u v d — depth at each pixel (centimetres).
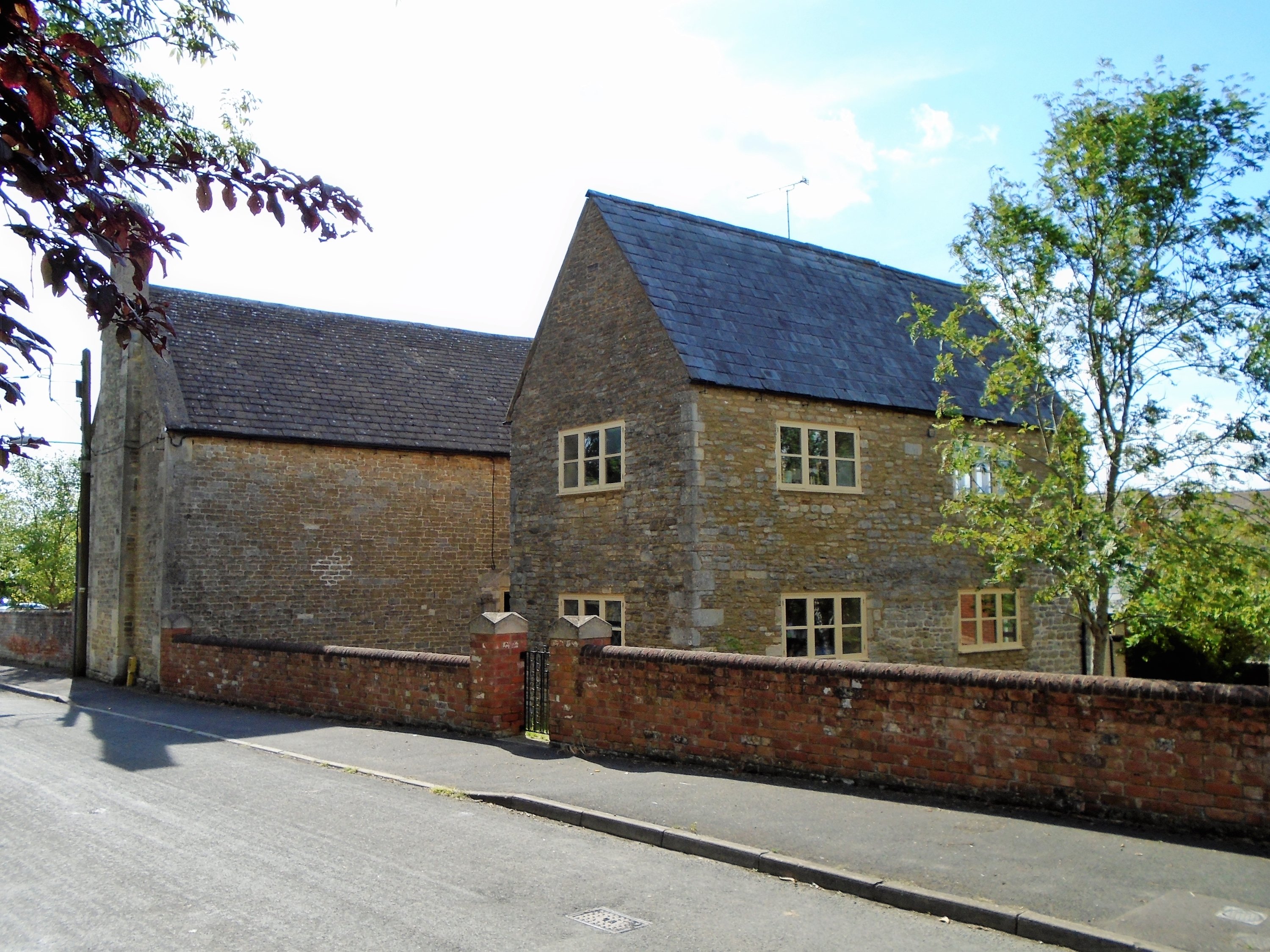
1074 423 1149
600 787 954
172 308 2247
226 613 1995
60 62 326
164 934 589
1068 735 791
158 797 974
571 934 583
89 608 2411
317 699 1547
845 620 1642
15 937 588
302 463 2109
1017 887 635
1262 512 1090
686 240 1780
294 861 740
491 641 1263
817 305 1848
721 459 1523
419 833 829
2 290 338
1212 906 591
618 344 1650
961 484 1820
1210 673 1844
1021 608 1886
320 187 398
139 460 2180
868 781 906
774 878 702
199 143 1305
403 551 2223
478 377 2623
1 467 390
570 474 1736
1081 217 1157
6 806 938
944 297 2158
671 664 1063
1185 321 1097
